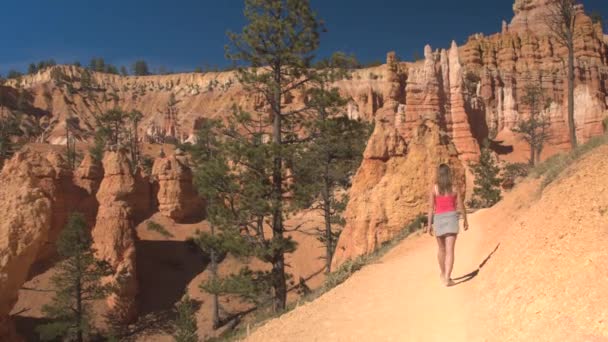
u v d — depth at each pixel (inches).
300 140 1337.4
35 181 1189.1
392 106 2923.2
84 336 1551.4
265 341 391.2
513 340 255.0
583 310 237.9
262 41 1283.2
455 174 906.1
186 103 6894.7
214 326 1713.8
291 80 1350.9
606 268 252.2
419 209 892.0
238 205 1320.1
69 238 1530.5
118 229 1836.9
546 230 336.8
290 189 1312.7
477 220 602.5
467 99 2942.9
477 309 316.2
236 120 1321.4
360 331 348.8
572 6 1210.6
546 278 283.0
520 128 3078.2
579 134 2928.2
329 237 1513.3
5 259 1076.5
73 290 1525.6
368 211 926.4
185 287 1948.8
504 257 359.3
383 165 1040.2
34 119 6210.6
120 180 2226.9
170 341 1644.9
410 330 323.0
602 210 308.2
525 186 546.6
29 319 1632.6
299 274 1847.9
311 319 411.2
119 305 1726.1
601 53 4212.6
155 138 5457.7
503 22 4854.8
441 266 394.3
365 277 519.8
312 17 1284.4
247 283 1232.8
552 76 3826.3
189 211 2437.3
